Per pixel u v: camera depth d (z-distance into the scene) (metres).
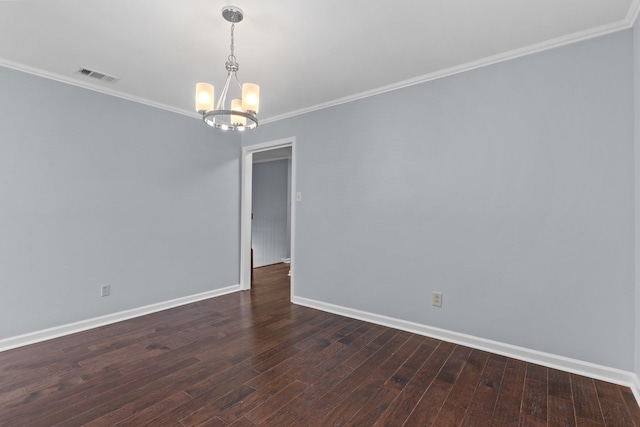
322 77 2.94
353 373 2.24
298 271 3.90
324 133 3.64
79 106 3.03
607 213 2.15
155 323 3.22
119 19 2.05
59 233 2.91
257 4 1.90
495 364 2.37
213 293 4.20
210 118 2.07
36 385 2.08
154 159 3.59
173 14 2.00
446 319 2.81
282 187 7.26
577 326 2.25
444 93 2.81
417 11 1.98
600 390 2.03
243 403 1.90
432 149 2.88
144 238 3.51
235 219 4.48
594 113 2.19
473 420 1.75
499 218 2.55
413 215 2.99
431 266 2.89
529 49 2.40
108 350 2.60
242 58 2.59
